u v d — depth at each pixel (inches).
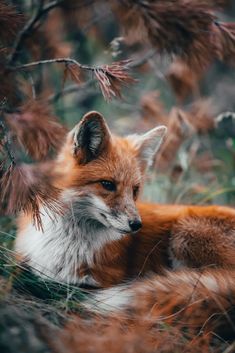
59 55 419.5
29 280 278.5
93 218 309.1
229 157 538.6
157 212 349.7
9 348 216.2
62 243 310.7
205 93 666.8
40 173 265.7
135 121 507.5
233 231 334.6
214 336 264.8
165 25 332.5
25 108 302.0
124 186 307.3
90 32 518.9
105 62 553.6
